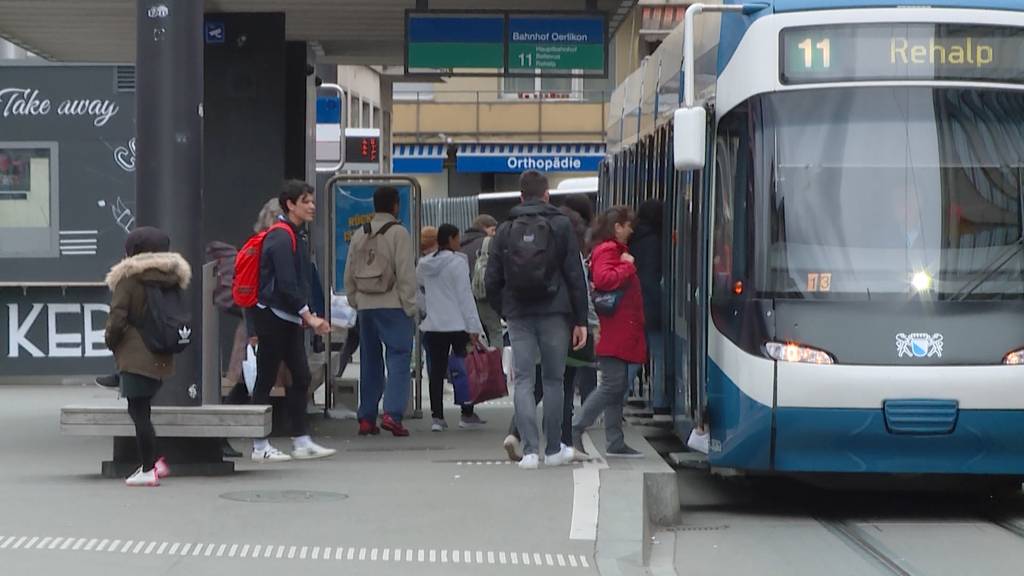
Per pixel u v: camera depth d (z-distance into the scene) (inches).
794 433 802.8
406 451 1022.4
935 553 726.5
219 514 725.9
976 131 828.6
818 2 842.2
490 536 682.2
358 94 2837.1
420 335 1273.4
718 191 875.4
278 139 1250.0
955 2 840.9
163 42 847.7
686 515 853.2
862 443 799.7
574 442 932.6
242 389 1042.7
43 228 1577.3
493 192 3818.9
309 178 1434.5
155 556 625.0
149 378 803.4
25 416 1257.4
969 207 818.8
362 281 1113.4
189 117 852.6
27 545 640.4
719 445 845.2
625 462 914.1
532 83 3705.7
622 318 911.0
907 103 829.8
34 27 1471.5
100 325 1594.5
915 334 800.3
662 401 1072.8
